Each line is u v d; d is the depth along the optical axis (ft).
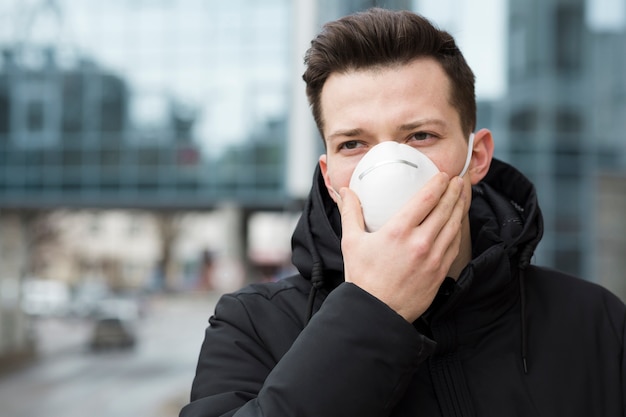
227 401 3.87
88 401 52.49
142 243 227.40
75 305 153.07
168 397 53.88
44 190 98.02
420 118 3.92
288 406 3.37
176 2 95.96
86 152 97.60
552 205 64.44
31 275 163.22
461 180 3.64
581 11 64.03
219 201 94.84
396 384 3.46
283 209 103.86
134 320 126.21
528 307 4.30
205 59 95.09
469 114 4.24
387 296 3.53
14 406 50.57
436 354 4.01
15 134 98.63
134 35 96.58
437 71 4.03
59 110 97.86
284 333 4.16
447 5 62.18
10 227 82.48
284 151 93.71
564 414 4.01
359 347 3.43
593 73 64.39
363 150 4.03
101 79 97.45
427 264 3.54
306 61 4.25
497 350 4.11
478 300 4.06
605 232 43.11
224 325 4.25
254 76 94.32
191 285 219.20
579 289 4.50
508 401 3.97
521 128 64.08
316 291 4.18
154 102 96.43
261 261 226.79
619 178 42.96
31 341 90.84
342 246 3.69
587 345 4.25
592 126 64.39
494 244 4.33
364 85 3.96
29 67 98.43
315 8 34.04
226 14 94.58
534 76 63.77
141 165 96.17
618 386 4.19
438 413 3.90
